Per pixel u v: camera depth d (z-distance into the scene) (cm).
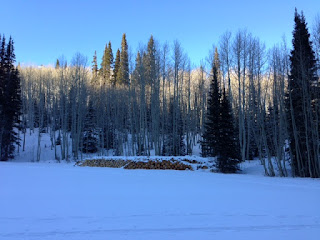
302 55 1953
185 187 1022
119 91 4456
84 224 509
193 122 3931
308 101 1878
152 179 1298
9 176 1343
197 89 4281
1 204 675
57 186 1005
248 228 497
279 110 2236
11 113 3662
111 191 901
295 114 2047
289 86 1964
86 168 2086
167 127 3434
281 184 1188
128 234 454
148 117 3931
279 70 2177
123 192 883
